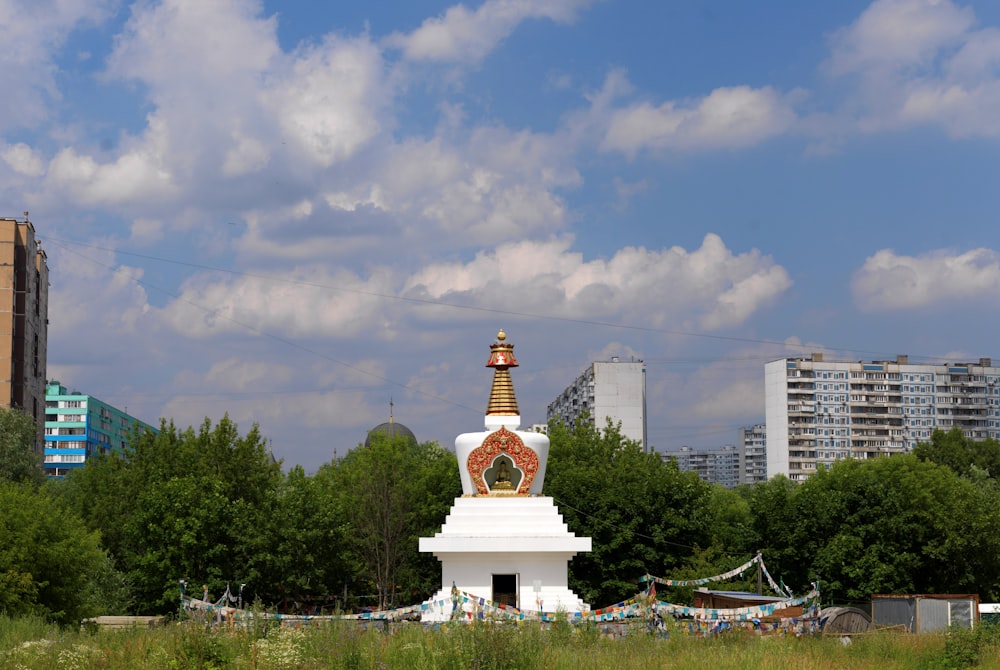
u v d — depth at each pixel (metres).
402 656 28.11
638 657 30.45
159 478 63.88
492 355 50.97
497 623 30.30
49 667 26.95
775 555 61.91
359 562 64.06
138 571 55.91
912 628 43.62
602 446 80.19
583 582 61.97
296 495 56.78
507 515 47.19
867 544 60.53
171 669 26.75
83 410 168.50
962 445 117.69
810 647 33.78
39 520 42.97
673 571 61.62
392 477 74.31
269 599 55.88
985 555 59.50
